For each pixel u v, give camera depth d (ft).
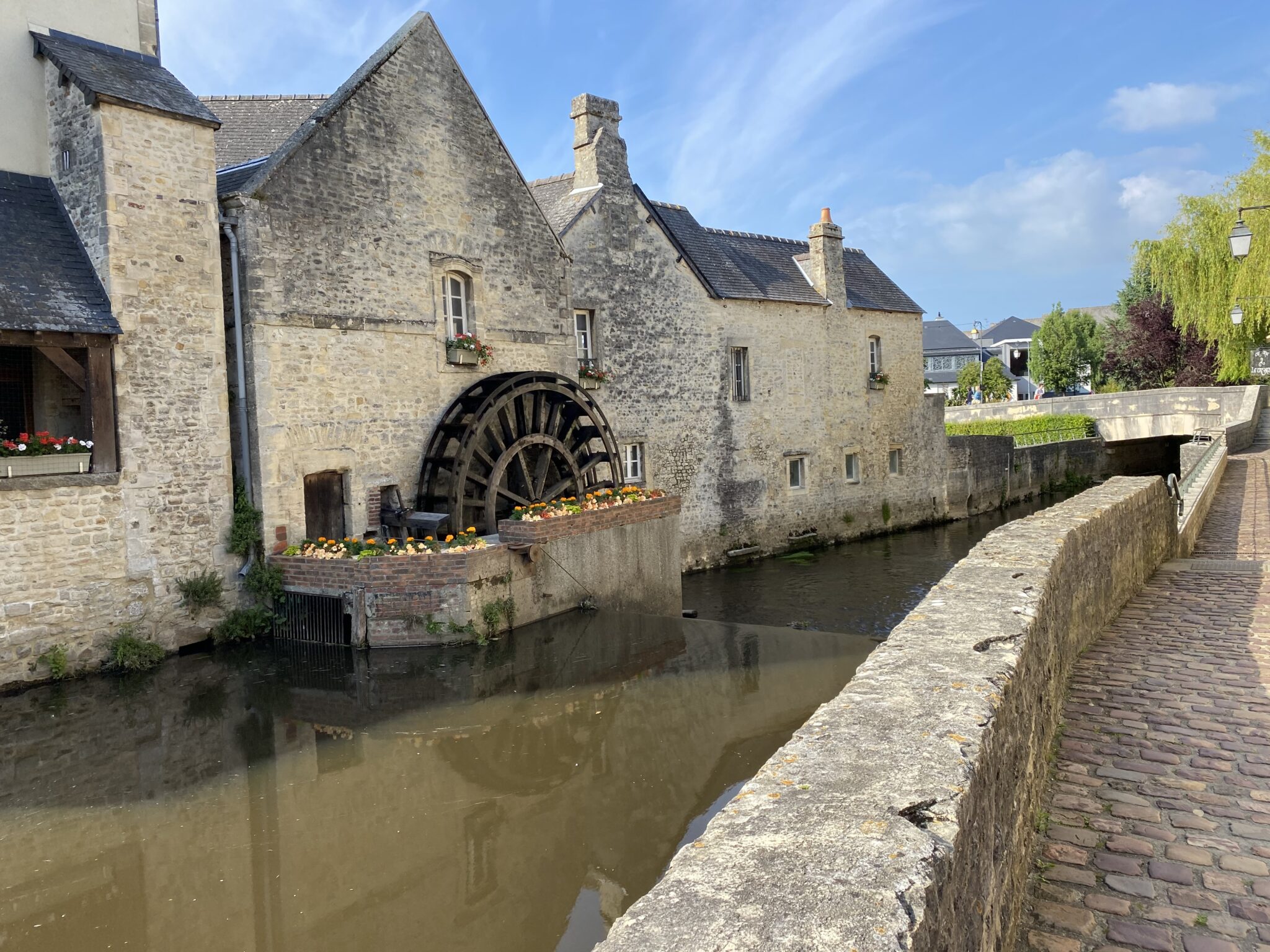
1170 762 14.56
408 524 39.70
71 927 16.39
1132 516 28.19
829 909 5.24
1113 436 112.88
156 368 32.78
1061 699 17.24
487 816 20.66
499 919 16.47
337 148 38.96
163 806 21.18
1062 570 17.42
